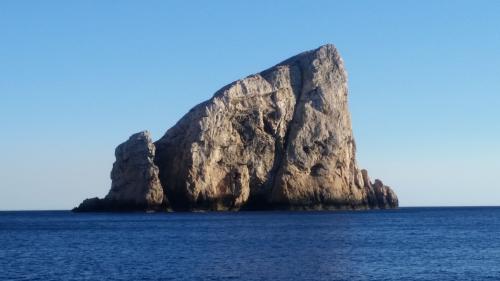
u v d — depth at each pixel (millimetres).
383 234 106312
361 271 59906
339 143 195500
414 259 69562
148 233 106375
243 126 189625
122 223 136000
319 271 59500
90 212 196375
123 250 78438
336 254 72812
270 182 190375
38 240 95438
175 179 184125
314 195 191250
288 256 70375
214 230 111125
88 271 60062
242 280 54375
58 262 66875
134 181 180125
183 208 181625
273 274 57500
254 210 190000
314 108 196375
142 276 56875
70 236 103062
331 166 194000
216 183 184125
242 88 191250
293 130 194625
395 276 57562
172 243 87250
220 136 184625
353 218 156875
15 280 55281
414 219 171750
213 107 184750
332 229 114375
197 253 73688
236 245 83062
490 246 85375
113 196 185625
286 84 199000
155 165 181000
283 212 181625
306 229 113312
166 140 188750
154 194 178625
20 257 71625
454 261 68250
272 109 194375
